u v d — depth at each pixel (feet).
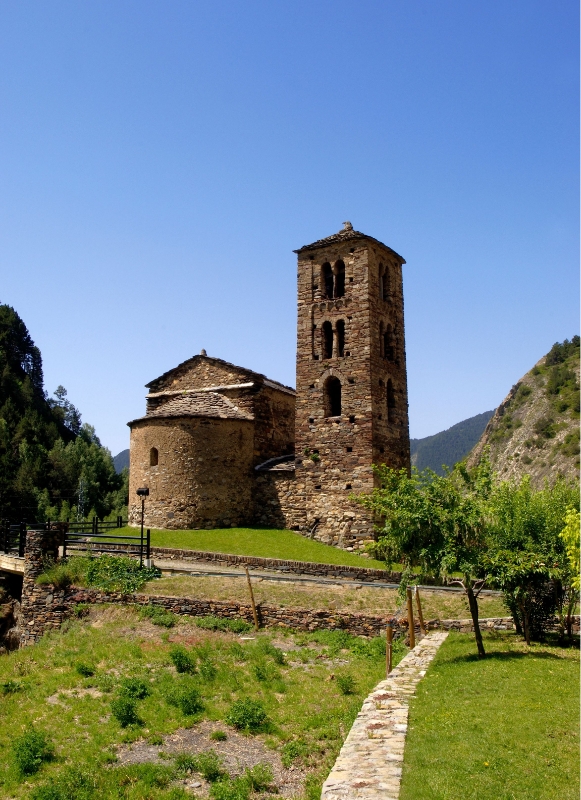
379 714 41.32
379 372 123.03
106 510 240.94
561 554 62.23
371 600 77.15
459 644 64.49
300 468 122.31
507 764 32.12
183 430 119.96
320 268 128.88
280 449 137.28
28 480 225.97
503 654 58.13
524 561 60.49
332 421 121.29
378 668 61.41
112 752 45.39
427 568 60.34
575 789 29.19
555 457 343.05
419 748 34.91
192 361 139.74
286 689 56.49
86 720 50.62
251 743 46.50
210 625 74.43
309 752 44.16
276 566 93.20
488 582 61.16
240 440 124.67
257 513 124.98
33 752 44.29
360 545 113.70
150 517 119.55
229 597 79.10
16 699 56.18
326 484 119.55
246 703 51.24
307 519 119.55
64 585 85.51
